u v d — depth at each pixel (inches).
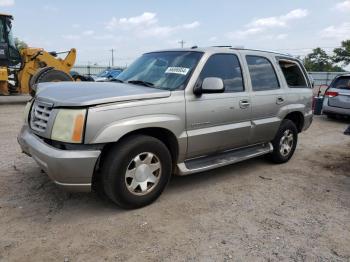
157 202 160.4
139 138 144.9
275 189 184.1
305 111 242.2
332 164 238.2
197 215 148.7
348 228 142.3
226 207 158.1
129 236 129.3
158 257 116.6
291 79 235.3
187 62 173.3
